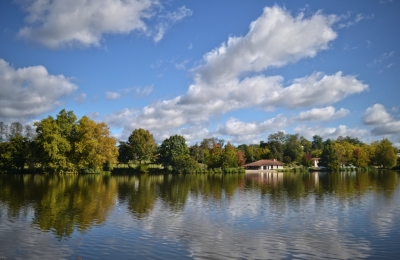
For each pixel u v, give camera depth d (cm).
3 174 9212
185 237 2192
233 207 3359
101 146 9744
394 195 4294
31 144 9719
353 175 9756
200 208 3303
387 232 2316
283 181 7150
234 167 12569
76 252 1886
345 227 2467
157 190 5094
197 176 9550
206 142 16975
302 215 2917
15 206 3391
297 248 1967
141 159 12544
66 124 9819
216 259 1780
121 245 2019
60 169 9388
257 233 2297
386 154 14075
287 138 18425
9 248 1955
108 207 3362
